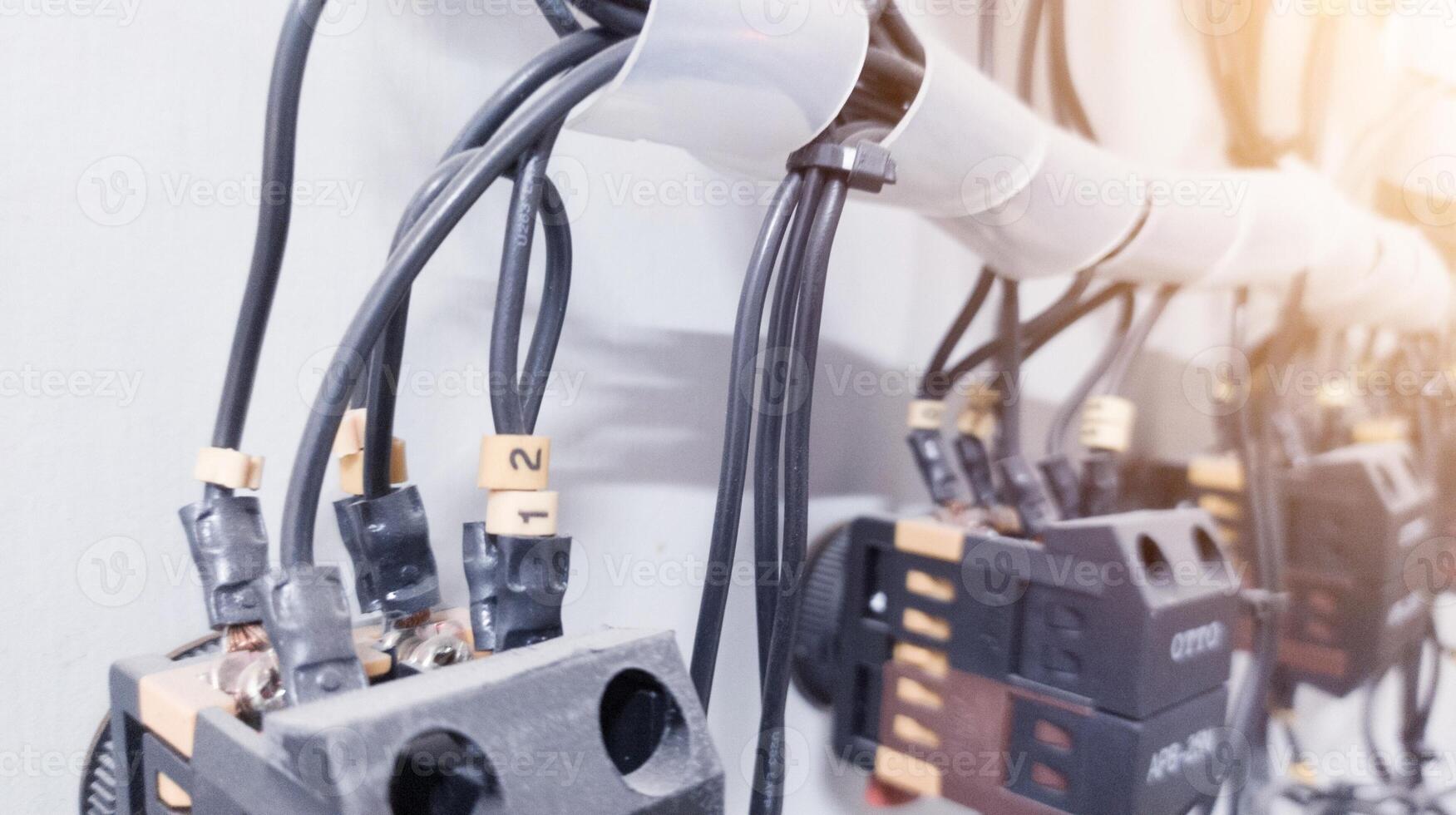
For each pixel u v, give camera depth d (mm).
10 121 284
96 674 307
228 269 325
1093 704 401
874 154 318
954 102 352
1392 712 562
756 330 319
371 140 347
